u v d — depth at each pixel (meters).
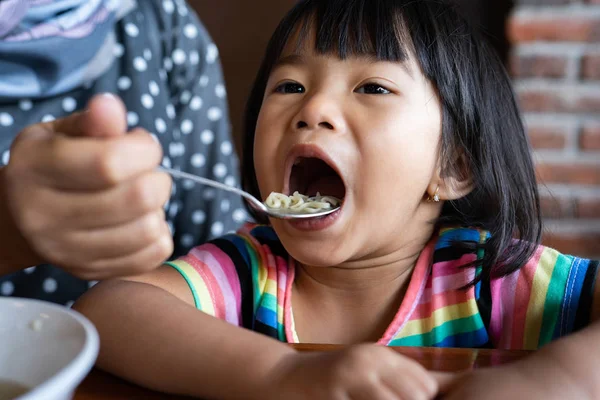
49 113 0.88
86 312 0.55
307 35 0.71
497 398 0.39
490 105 0.78
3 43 0.81
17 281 0.83
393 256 0.73
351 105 0.67
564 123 1.73
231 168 1.15
